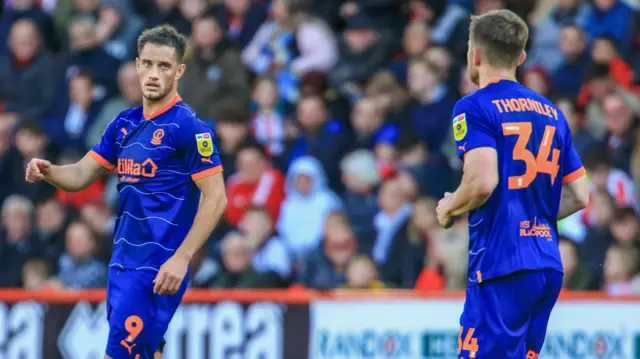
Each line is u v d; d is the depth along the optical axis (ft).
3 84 161.17
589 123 143.02
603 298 100.01
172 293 66.18
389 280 124.16
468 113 63.52
